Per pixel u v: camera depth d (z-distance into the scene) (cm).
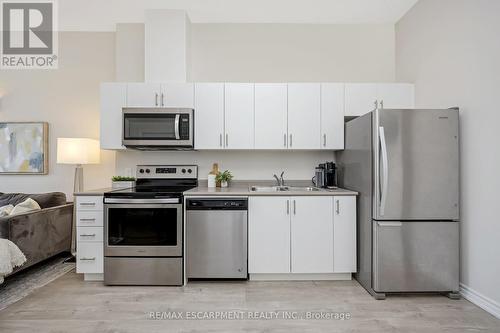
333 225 286
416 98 321
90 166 378
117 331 202
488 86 226
